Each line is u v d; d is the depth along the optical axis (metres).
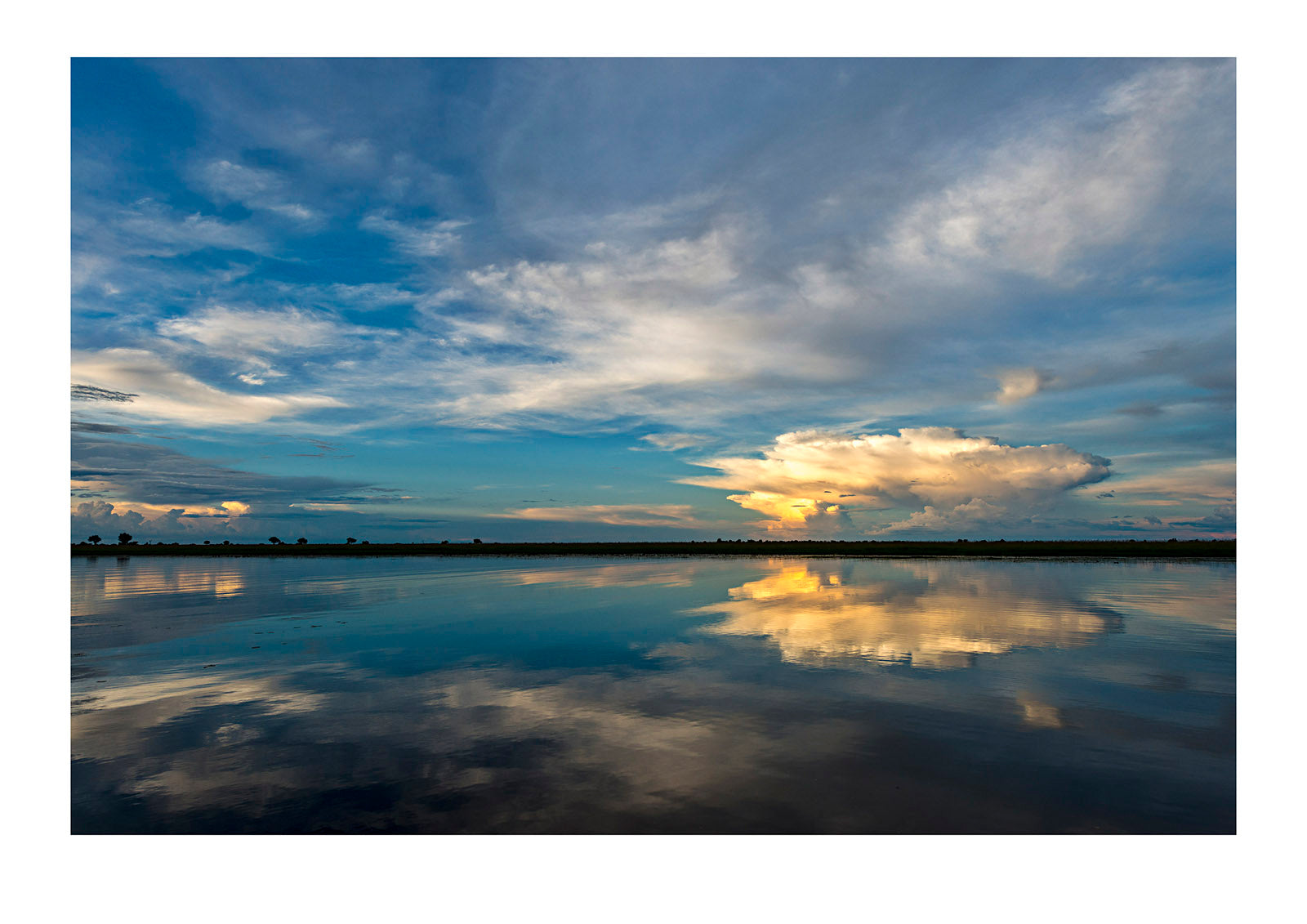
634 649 13.38
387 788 6.36
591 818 5.64
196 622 18.22
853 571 40.56
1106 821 5.62
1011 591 25.36
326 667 11.88
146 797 6.25
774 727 8.01
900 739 7.54
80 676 11.30
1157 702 9.05
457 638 14.98
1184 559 55.81
